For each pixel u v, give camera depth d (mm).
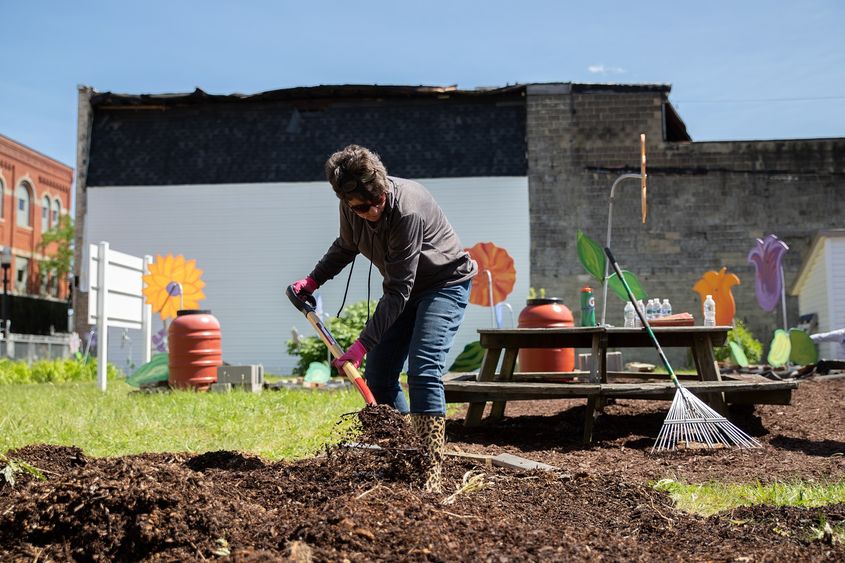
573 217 20266
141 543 2648
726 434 6078
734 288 19797
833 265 16234
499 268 15297
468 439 6281
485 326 20172
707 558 2736
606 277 8406
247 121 21391
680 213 19984
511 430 6738
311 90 20938
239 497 3184
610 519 3279
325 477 3574
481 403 6824
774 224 19812
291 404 8336
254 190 21031
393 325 4066
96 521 2686
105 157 21375
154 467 3004
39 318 35719
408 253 3668
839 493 3926
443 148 20828
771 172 19828
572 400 8992
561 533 2926
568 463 5207
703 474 4773
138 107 21469
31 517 2719
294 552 2533
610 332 6457
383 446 3586
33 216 43219
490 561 2555
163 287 13914
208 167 21188
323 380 11852
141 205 21156
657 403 8250
